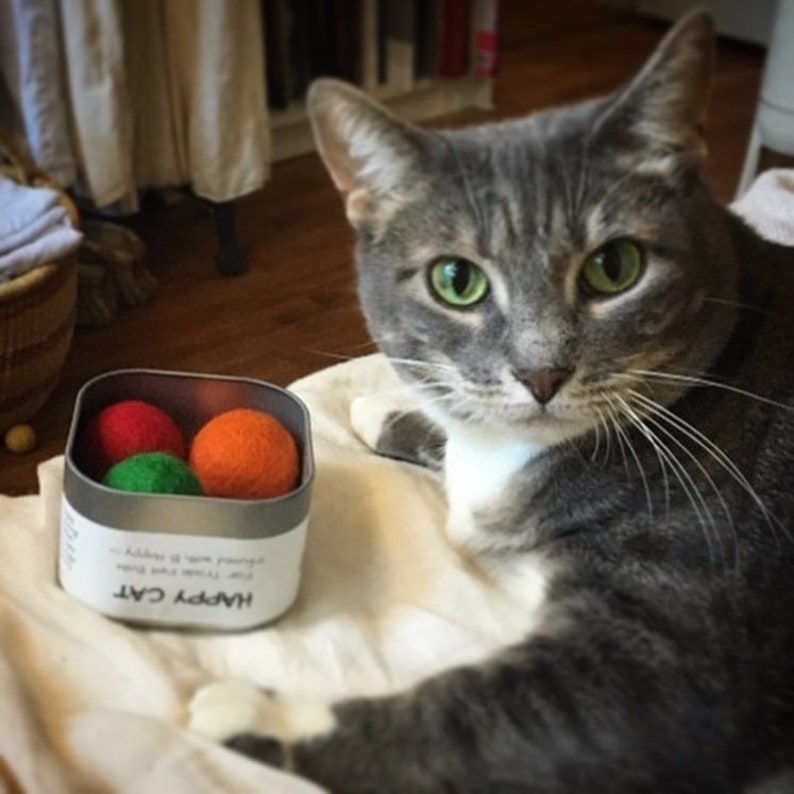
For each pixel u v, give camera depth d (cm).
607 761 24
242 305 58
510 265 26
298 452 30
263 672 27
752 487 27
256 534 27
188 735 24
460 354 27
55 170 54
